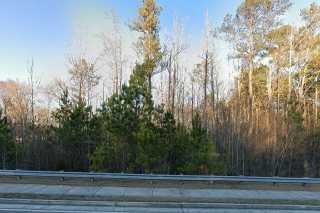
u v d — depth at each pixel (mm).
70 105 21172
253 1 30781
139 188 11297
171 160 17734
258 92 33500
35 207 8734
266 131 27719
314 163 27375
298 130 27938
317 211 8977
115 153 17734
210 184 12375
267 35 31531
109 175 12398
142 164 16922
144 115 17844
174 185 12039
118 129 17547
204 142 17656
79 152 21219
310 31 32250
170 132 17781
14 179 12562
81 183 12047
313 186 12461
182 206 9203
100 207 8867
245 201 9758
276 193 11023
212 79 29328
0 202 9266
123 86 17984
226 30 32469
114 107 17781
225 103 30062
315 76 33719
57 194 10086
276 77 33438
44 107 34531
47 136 22688
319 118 29969
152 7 27047
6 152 20281
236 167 25297
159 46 26906
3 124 20234
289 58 32156
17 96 34812
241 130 26969
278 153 27109
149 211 8508
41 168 22109
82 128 20500
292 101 30422
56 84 43125
